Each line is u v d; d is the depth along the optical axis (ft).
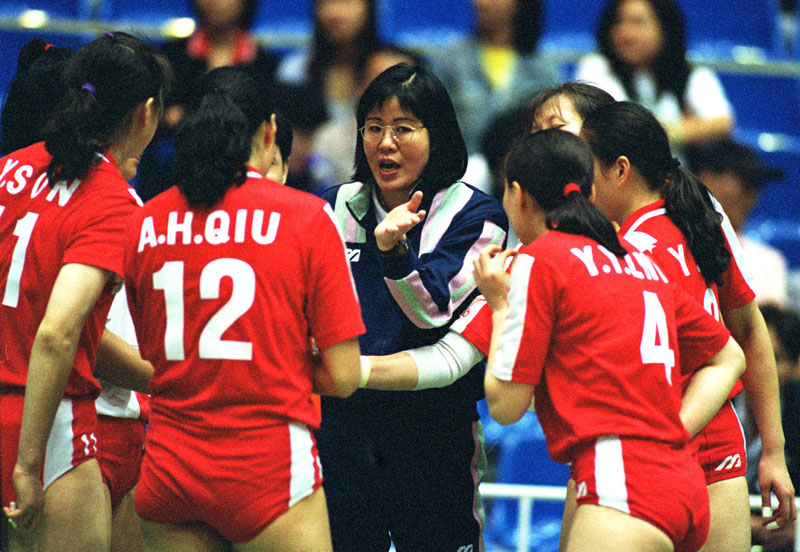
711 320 34.99
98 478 36.19
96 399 37.11
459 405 39.42
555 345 32.71
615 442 31.65
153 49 37.27
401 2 95.86
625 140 36.68
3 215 35.58
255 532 30.89
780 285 70.49
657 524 31.30
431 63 79.61
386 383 35.73
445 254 37.78
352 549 39.83
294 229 31.22
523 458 65.62
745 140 91.50
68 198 34.63
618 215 37.88
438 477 39.45
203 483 30.66
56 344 32.71
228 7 72.23
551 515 65.62
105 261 33.86
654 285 33.65
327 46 75.77
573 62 90.27
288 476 30.89
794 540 53.62
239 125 31.60
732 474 37.27
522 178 33.99
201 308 30.89
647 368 32.19
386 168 38.42
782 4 100.32
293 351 31.32
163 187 58.29
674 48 73.46
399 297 36.60
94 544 35.88
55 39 85.92
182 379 31.14
